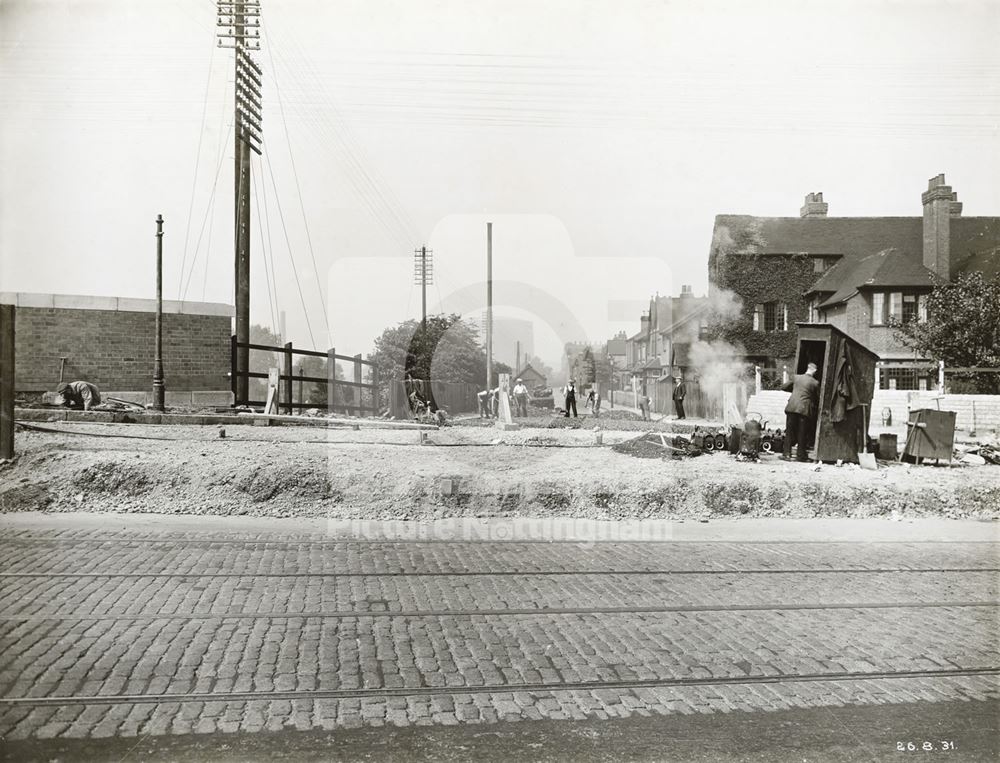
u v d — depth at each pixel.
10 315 12.34
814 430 15.93
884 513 12.30
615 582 8.12
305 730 4.62
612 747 4.52
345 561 8.87
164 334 20.72
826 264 43.16
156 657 5.64
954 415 15.33
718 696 5.26
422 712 4.90
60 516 10.72
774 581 8.25
